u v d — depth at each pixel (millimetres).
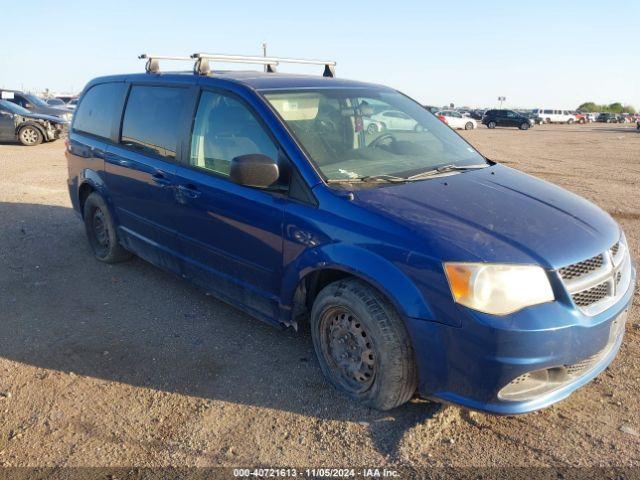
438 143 4117
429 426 2943
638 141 25938
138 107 4738
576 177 12070
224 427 3014
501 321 2551
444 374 2729
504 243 2717
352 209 3006
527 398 2705
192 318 4312
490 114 44781
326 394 3275
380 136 3918
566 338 2615
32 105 19828
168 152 4266
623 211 8086
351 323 3088
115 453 2828
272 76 4117
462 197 3172
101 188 5164
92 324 4230
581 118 62375
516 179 3695
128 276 5199
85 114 5648
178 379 3477
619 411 3090
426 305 2688
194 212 3953
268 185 3203
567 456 2748
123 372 3562
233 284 3793
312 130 3543
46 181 10250
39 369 3600
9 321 4281
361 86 4340
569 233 2893
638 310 4355
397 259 2768
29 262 5578
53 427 3031
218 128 3846
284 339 3959
